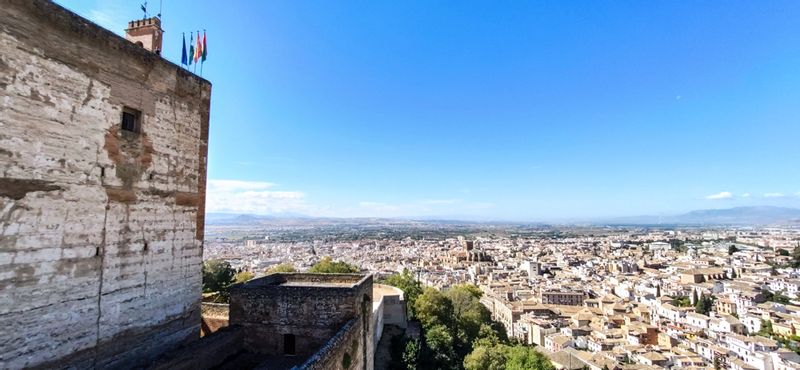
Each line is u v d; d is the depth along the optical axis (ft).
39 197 48.19
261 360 77.87
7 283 45.03
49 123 49.49
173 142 69.10
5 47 45.16
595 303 498.28
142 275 62.28
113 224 57.62
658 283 581.94
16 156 45.91
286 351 83.20
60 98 50.85
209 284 208.74
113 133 58.03
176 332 68.80
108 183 57.06
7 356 44.88
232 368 72.64
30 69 47.55
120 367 58.18
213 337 74.54
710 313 450.30
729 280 581.53
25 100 46.96
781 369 306.14
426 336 184.85
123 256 59.16
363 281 91.04
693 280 590.96
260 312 84.43
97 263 55.21
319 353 59.72
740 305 461.78
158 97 66.18
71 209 51.88
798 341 360.89
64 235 50.96
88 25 54.80
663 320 432.66
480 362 183.52
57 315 49.98
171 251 68.13
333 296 82.28
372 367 98.99
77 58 53.16
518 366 191.21
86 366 53.42
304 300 82.99
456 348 205.46
